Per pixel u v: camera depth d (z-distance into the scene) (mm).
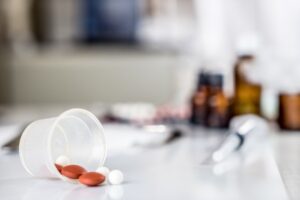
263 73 631
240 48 645
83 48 1464
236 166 429
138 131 565
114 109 831
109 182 383
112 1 1442
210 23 926
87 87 1473
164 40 1426
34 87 1473
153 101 1445
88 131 407
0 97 1464
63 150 405
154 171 415
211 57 901
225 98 630
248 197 348
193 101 654
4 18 1446
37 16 1450
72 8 1448
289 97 601
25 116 866
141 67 1446
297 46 714
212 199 346
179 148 505
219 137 565
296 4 718
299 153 477
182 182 384
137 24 1441
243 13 856
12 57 1462
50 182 390
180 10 1395
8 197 358
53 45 1462
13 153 486
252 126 526
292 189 363
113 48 1462
